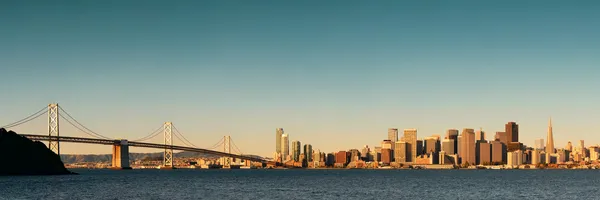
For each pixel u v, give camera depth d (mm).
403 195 149625
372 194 152000
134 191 153875
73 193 141750
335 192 158000
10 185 164750
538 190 175125
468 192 163875
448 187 189875
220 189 167750
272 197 137875
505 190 174500
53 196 132125
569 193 161375
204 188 172625
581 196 150000
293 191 160750
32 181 189500
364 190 168875
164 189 164750
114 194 141625
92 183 191375
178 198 132125
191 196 138625
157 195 140375
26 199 124375
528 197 145875
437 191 167375
